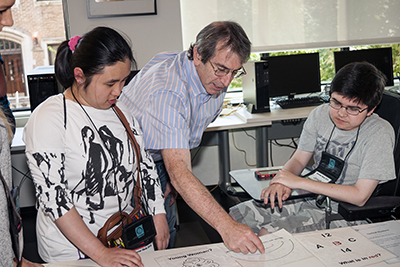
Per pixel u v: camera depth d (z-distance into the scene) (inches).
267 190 65.4
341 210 59.6
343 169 67.4
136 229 47.7
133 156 51.0
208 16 128.5
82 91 46.1
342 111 61.9
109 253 43.1
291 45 134.1
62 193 44.3
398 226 48.6
